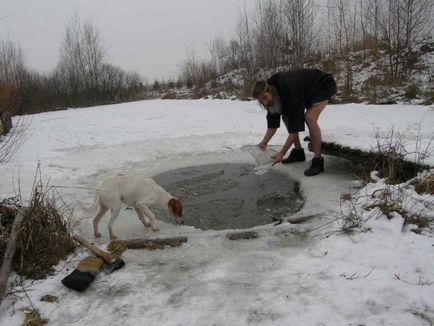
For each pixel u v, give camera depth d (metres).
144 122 13.27
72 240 4.07
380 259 3.37
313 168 6.20
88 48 32.06
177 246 4.01
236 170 6.97
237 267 3.50
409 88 14.24
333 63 19.58
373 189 4.82
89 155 8.54
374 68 17.66
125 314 2.96
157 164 7.64
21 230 3.81
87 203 5.60
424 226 3.86
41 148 9.52
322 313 2.76
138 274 3.53
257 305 2.91
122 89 33.22
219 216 5.03
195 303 3.02
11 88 8.67
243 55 24.73
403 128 8.80
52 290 3.35
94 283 3.43
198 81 30.84
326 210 4.61
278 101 5.74
